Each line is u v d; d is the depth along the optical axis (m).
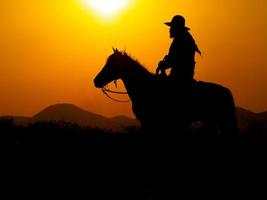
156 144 17.55
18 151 20.41
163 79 17.33
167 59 17.00
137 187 15.43
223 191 14.62
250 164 17.56
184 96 17.11
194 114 17.55
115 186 15.59
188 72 17.00
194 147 19.09
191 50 16.94
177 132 17.56
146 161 18.06
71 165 18.34
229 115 17.59
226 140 17.73
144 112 17.52
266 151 19.39
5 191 15.09
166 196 14.40
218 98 17.47
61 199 14.34
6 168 17.80
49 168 17.92
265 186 15.03
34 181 16.22
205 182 15.52
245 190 14.66
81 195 14.70
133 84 17.69
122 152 20.03
